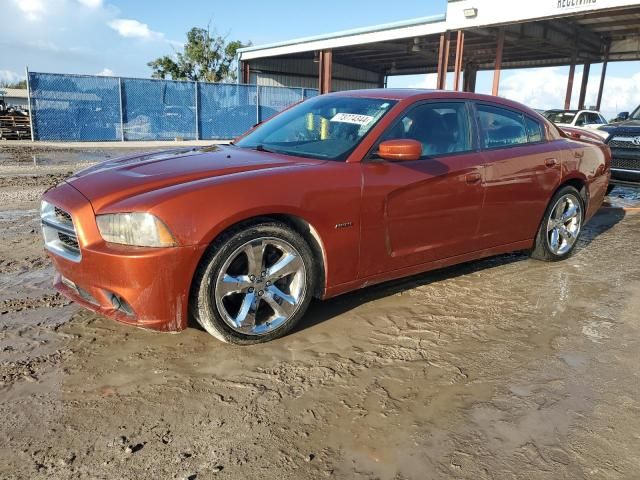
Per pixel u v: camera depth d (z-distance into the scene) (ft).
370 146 11.18
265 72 113.39
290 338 10.43
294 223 10.27
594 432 7.72
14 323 10.73
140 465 6.75
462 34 64.69
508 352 10.18
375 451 7.18
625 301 13.01
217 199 8.98
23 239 17.13
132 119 67.05
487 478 6.71
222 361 9.43
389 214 11.12
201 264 9.04
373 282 11.46
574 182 16.21
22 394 8.23
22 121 63.72
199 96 72.02
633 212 25.12
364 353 9.93
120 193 9.17
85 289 9.36
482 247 13.61
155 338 10.23
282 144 12.30
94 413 7.81
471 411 8.18
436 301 12.67
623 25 70.69
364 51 99.25
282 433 7.50
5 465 6.66
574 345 10.55
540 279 14.53
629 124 27.89
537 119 15.37
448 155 12.54
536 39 73.00
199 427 7.56
